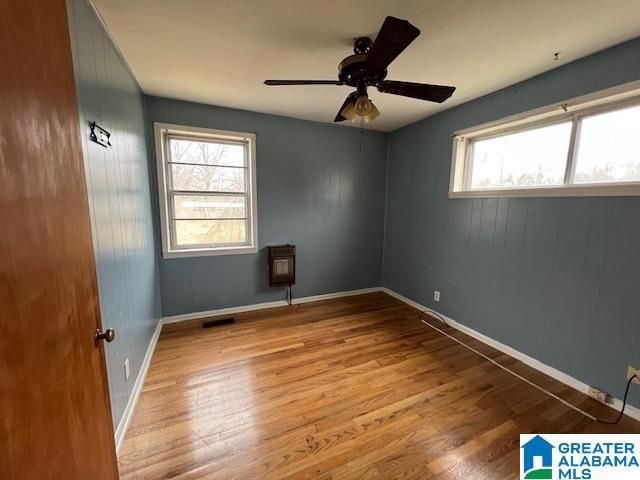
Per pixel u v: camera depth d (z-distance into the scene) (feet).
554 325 6.83
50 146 2.30
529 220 7.27
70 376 2.51
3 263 1.64
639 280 5.41
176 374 6.85
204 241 10.34
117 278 5.23
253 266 10.94
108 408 3.52
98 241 4.38
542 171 7.28
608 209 5.78
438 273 10.36
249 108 9.83
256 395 6.11
